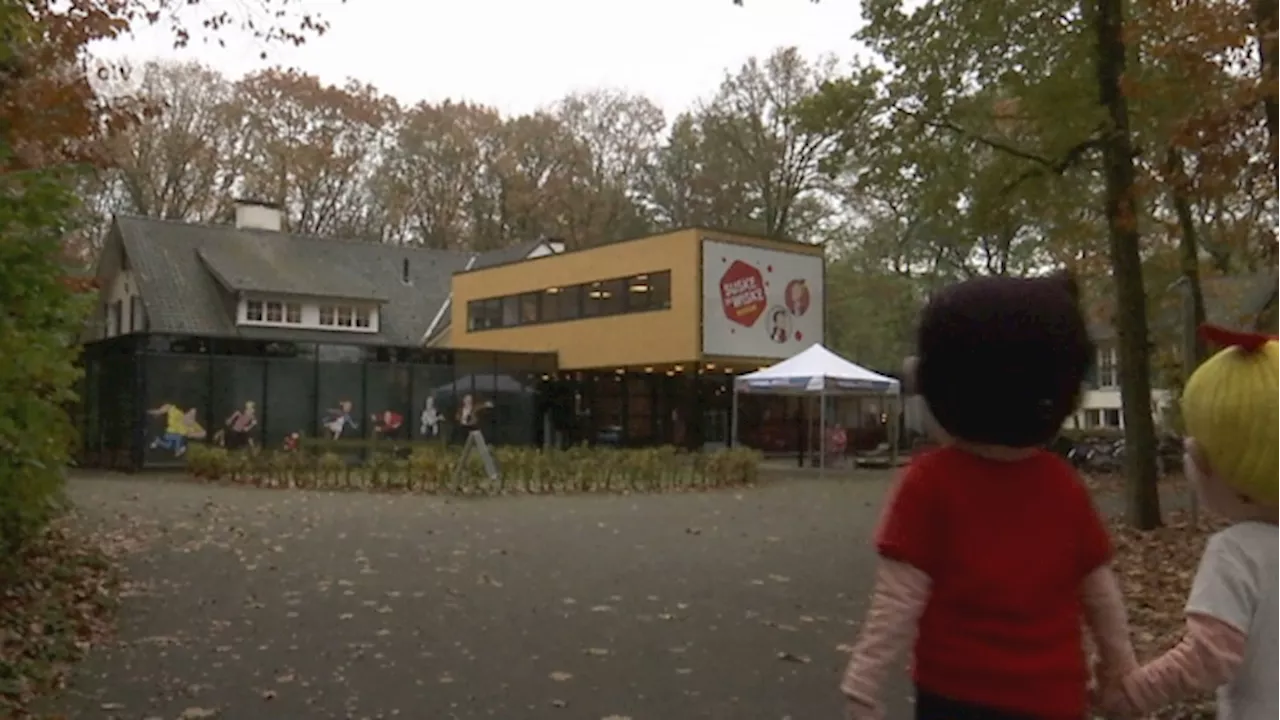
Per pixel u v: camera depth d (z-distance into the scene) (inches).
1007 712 94.7
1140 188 469.7
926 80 551.5
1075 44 519.2
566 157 2566.4
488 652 281.1
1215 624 92.3
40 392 323.9
